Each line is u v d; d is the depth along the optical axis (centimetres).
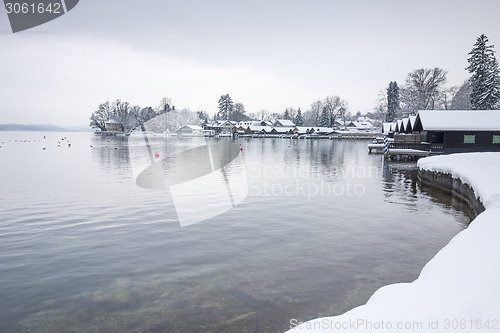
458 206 1513
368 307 492
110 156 4078
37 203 1519
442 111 3747
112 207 1432
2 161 3484
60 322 588
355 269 803
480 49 6300
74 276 769
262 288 706
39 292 695
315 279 748
